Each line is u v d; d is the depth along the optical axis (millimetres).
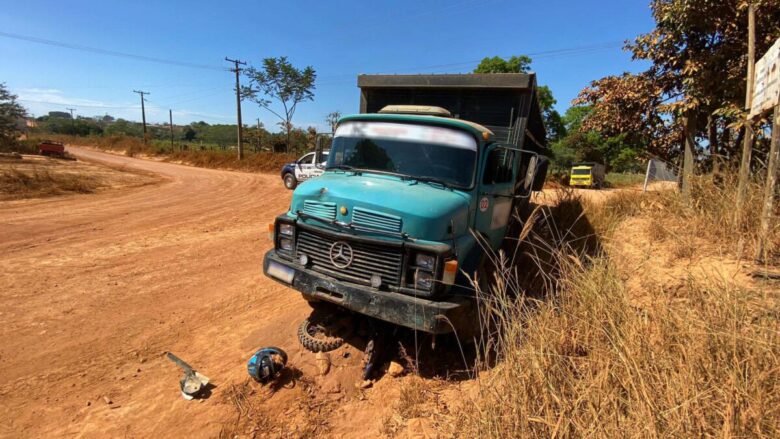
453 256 3537
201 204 14711
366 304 3494
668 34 6848
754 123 4945
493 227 4824
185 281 6336
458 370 3750
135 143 59969
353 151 4648
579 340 3023
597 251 5246
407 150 4383
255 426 3178
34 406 3400
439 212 3549
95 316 5031
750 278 3609
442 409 3188
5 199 13445
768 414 1998
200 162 41875
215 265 7203
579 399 2271
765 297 2885
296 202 4156
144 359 4133
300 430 3127
